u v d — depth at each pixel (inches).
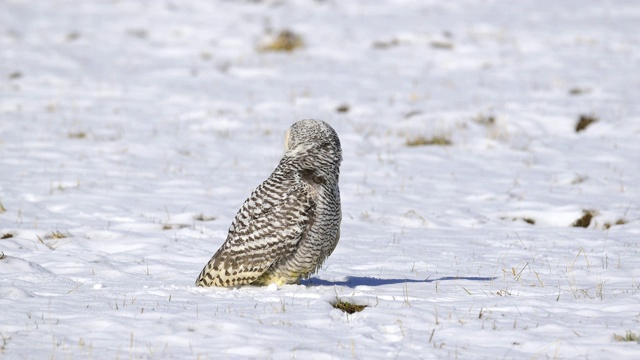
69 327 287.3
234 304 320.5
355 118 979.3
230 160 791.1
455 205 625.6
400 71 1261.1
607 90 1093.8
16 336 275.7
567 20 1600.6
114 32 1508.4
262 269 339.3
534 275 402.6
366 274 408.8
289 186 339.6
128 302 325.1
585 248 482.3
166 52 1389.0
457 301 335.9
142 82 1175.0
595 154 814.5
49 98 1056.8
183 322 291.1
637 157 800.9
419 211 599.2
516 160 793.6
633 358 260.4
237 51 1405.0
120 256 450.0
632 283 379.2
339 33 1515.7
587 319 305.4
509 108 992.9
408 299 337.7
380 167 763.4
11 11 1627.7
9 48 1338.6
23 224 530.0
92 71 1229.7
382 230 545.3
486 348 271.1
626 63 1273.4
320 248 344.8
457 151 830.5
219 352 262.4
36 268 402.6
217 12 1701.5
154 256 452.4
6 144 818.2
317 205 339.9
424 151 828.0
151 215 570.9
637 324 296.2
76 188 655.8
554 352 265.9
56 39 1434.5
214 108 1026.7
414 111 990.4
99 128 910.4
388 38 1469.0
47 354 258.1
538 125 925.2
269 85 1171.9
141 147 828.6
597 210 584.7
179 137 882.8
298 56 1369.3
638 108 995.3
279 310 311.6
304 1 1808.6
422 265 434.3
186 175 720.3
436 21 1606.8
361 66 1299.2
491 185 695.7
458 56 1349.7
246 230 340.8
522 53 1355.8
